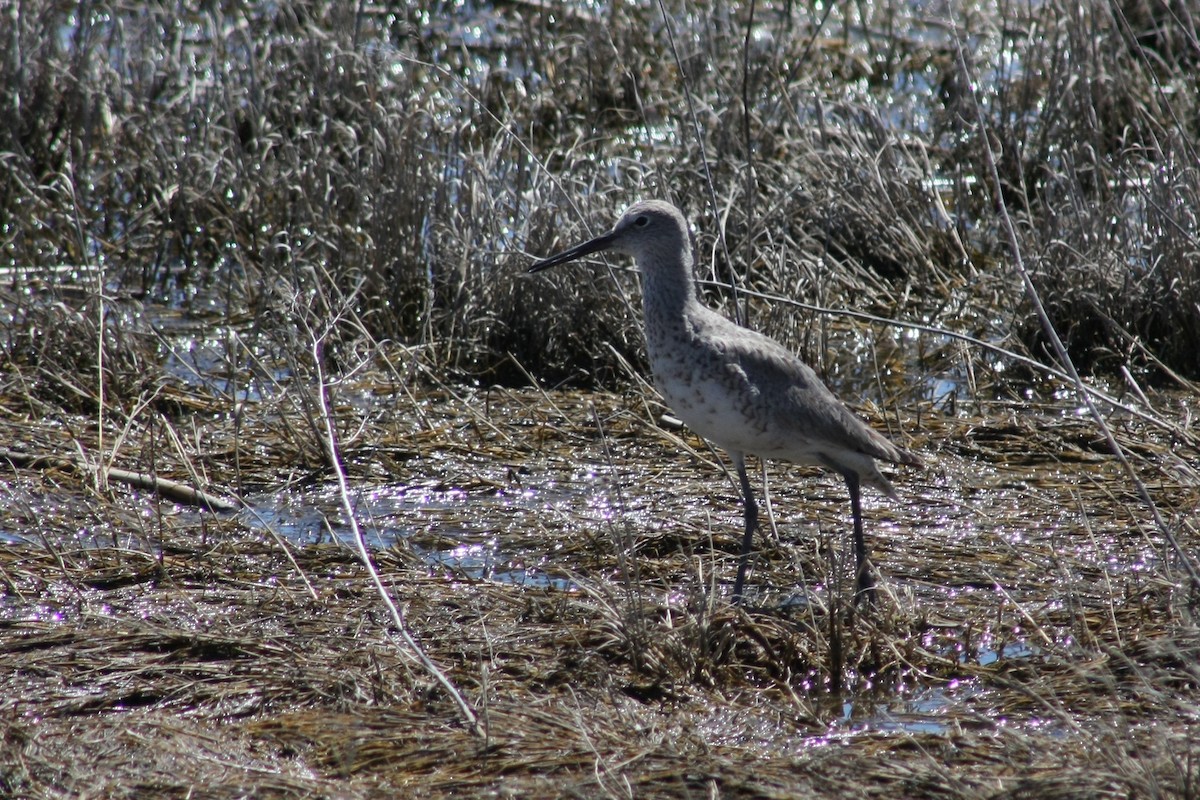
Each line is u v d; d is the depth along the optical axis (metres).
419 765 7.31
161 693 8.06
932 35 23.23
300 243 15.75
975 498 11.32
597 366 14.10
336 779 7.19
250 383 13.45
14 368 13.20
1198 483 11.03
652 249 9.90
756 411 9.57
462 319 14.30
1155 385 13.64
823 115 17.27
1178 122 12.16
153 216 16.95
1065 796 6.73
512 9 23.34
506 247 14.52
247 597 9.40
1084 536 10.48
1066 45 18.66
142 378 13.16
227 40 20.30
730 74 19.48
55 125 18.14
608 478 11.78
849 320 15.25
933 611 9.34
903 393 13.70
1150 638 8.64
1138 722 7.78
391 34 22.05
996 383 13.87
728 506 11.24
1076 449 12.16
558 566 10.16
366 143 16.62
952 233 16.77
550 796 6.93
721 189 16.25
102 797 6.95
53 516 10.73
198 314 15.35
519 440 12.53
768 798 6.90
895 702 8.22
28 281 15.52
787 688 8.33
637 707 8.02
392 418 12.94
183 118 17.81
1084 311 14.23
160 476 11.50
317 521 10.95
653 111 19.75
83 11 18.81
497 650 8.64
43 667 8.29
